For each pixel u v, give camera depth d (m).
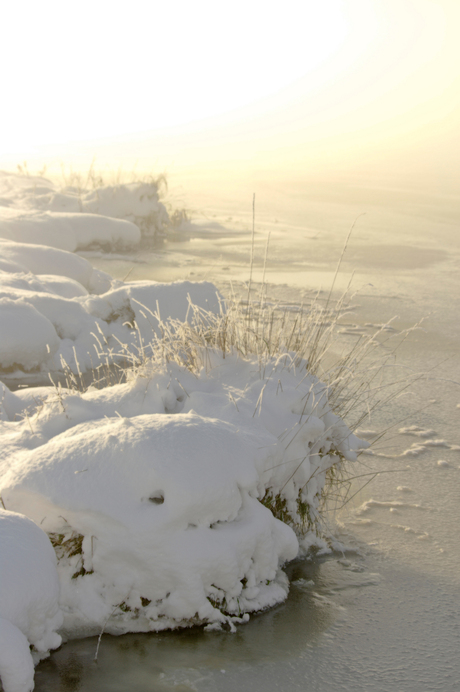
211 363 4.14
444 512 3.91
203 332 4.41
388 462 4.58
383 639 2.72
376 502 4.00
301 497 3.50
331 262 13.51
